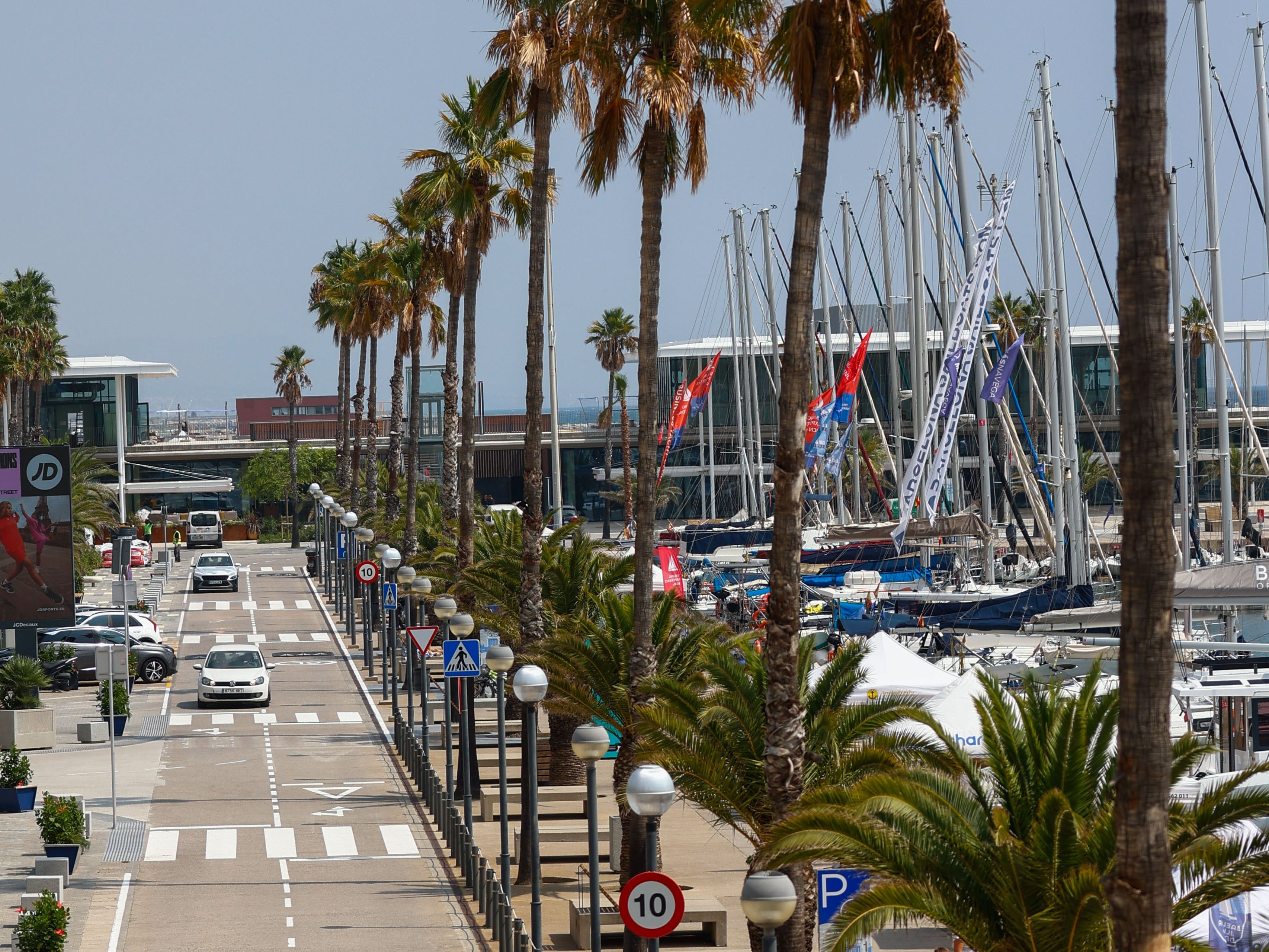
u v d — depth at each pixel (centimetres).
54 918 4525
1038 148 11069
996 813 3338
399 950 5066
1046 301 10981
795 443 3916
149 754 8850
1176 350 10450
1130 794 2400
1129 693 2400
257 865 6322
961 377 9650
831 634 9750
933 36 3831
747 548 14375
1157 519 2386
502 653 5606
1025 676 4153
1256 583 6712
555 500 14750
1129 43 2372
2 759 7469
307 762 8656
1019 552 15388
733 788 4209
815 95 3866
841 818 3178
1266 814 3100
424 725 7931
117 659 9331
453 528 11312
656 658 5756
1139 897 2388
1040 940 3023
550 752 8006
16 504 9931
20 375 19338
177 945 5094
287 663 12781
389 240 14838
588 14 5519
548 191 9575
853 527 11350
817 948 5019
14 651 10000
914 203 12388
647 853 3481
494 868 6338
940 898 3123
